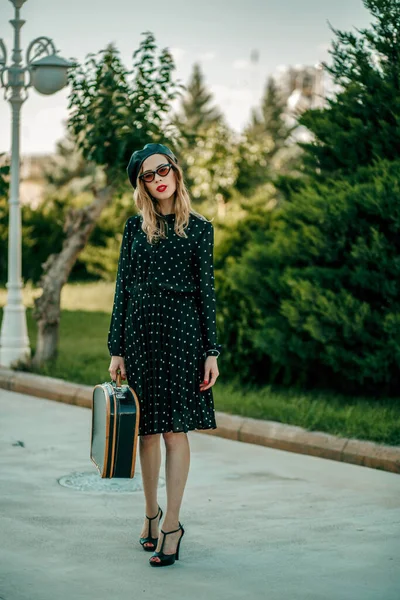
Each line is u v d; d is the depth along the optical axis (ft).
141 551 18.38
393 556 18.16
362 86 35.37
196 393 17.65
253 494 22.86
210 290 17.61
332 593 16.12
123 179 42.83
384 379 34.06
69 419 32.53
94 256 89.97
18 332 42.63
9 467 25.27
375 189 32.73
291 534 19.60
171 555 17.51
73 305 73.67
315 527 20.12
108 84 42.57
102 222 91.66
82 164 204.54
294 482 24.06
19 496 22.34
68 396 35.94
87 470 25.07
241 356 38.11
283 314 34.78
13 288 42.80
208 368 17.52
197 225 17.67
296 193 37.22
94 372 39.93
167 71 42.98
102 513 21.04
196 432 30.35
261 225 42.86
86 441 28.76
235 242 42.60
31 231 90.58
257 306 36.68
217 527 20.12
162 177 17.35
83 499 22.18
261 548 18.65
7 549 18.33
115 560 17.80
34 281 90.63
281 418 29.53
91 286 88.38
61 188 203.92
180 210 17.58
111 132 42.50
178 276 17.47
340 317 33.17
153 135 43.45
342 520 20.66
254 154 89.30
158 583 16.56
